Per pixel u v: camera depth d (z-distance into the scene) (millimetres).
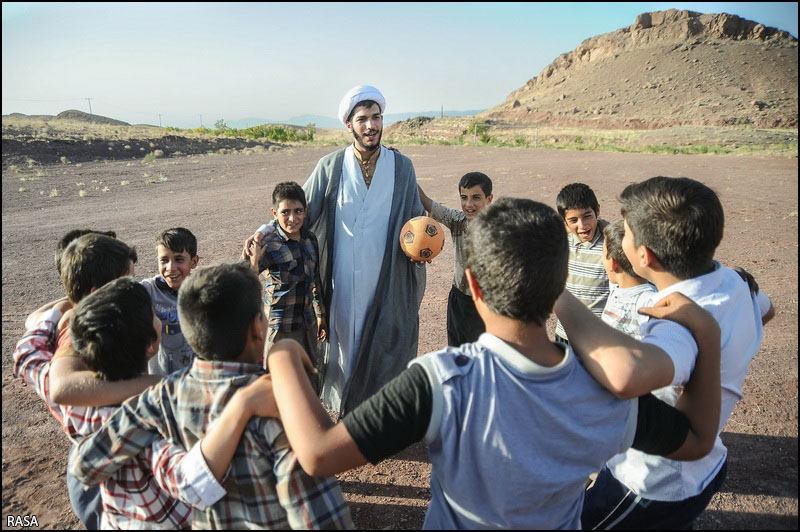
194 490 1560
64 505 2977
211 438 1562
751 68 135375
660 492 1916
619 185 18609
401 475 3295
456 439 1375
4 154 24375
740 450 3451
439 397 1358
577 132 90375
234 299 1696
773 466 3273
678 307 1646
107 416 1938
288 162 27656
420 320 5984
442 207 4086
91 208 13836
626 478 1989
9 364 4816
